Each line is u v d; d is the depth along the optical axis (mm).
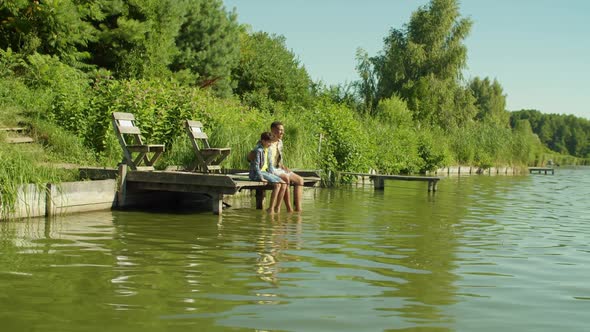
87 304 4570
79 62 21516
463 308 4832
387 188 19641
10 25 19734
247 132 16031
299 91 41688
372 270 6113
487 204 14828
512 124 167625
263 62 41312
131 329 4012
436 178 18500
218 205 10297
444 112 48656
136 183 10852
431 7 51531
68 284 5152
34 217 9055
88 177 11141
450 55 50094
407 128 33656
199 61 34188
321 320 4344
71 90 15688
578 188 24031
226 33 35844
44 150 12477
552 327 4395
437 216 11469
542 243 8438
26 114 14195
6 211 8602
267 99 37656
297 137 17641
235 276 5629
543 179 33062
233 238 7801
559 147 161125
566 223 11078
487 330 4273
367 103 44219
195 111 15492
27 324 4066
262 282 5430
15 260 6051
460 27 51062
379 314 4555
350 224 9680
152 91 15484
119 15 24969
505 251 7625
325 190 17531
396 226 9680
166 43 26438
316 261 6453
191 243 7332
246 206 11867
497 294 5328
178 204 11828
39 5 19781
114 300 4699
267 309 4578
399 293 5223
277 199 11023
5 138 11383
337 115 21438
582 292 5488
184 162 14438
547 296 5309
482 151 42250
